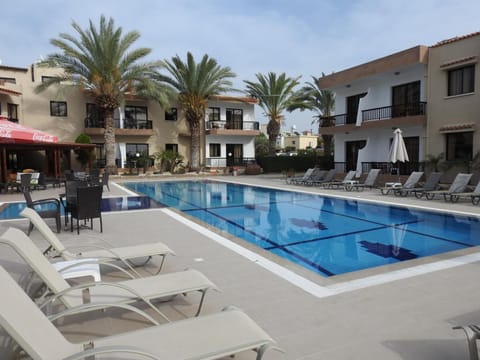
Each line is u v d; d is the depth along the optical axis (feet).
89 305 8.73
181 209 42.37
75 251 18.37
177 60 95.55
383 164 68.08
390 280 15.16
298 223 33.60
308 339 10.31
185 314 11.66
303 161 114.83
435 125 57.77
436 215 35.60
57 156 77.10
